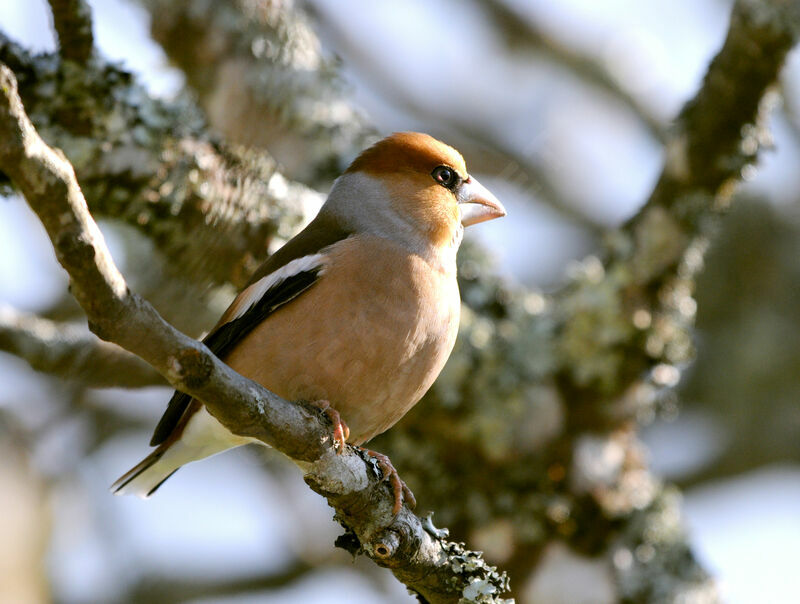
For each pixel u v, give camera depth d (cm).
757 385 1606
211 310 991
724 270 1636
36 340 1023
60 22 867
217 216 930
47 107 884
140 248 1150
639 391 1081
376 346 829
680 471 1620
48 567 1373
